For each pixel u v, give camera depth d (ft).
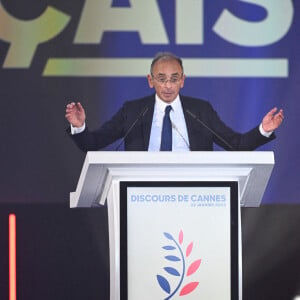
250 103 47.73
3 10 47.55
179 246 26.03
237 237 26.20
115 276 25.59
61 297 47.60
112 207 25.84
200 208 26.17
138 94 47.44
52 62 47.52
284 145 47.83
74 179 47.52
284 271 47.83
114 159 25.55
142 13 47.65
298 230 47.80
